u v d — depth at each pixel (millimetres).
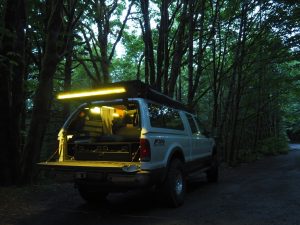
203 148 9156
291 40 17922
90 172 6066
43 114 9000
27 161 8812
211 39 17516
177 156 7309
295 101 34625
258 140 30547
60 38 11578
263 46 19141
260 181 10641
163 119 6992
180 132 7609
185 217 5938
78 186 6770
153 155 6059
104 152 6422
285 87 25188
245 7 16844
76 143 6746
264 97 26156
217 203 7109
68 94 6734
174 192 6664
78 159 6715
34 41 13031
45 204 7070
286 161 20391
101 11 15211
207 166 9680
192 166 8180
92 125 7238
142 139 5965
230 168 16328
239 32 17953
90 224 5594
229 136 20703
